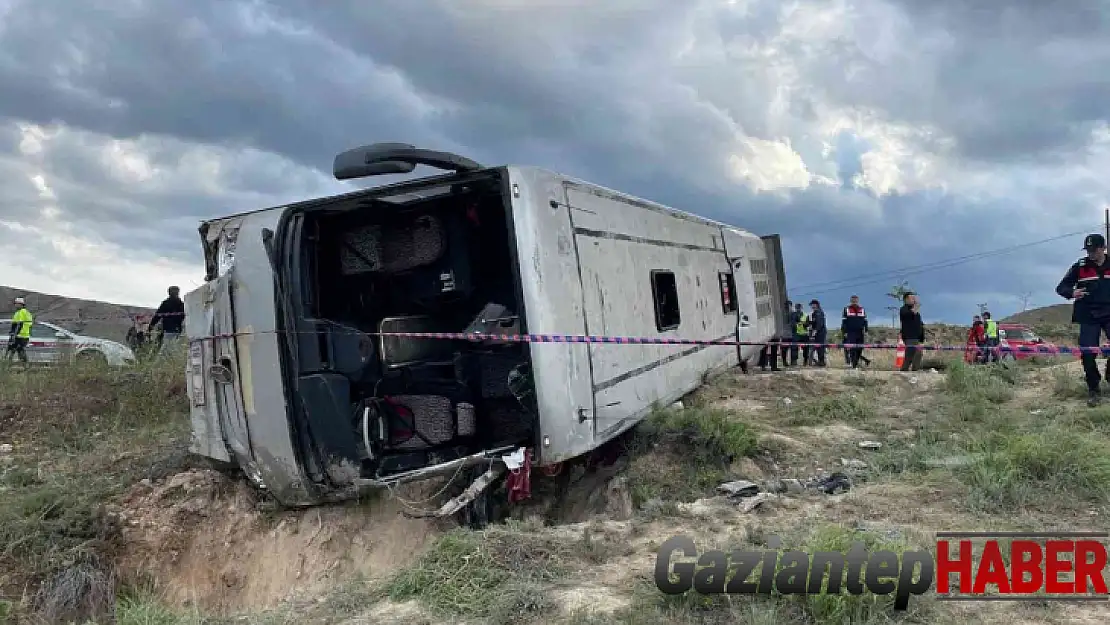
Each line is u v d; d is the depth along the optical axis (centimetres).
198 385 723
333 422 640
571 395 661
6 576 663
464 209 722
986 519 551
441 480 723
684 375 1008
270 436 638
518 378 634
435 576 495
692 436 791
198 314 722
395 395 701
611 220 812
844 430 886
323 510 743
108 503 762
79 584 669
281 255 650
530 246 634
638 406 820
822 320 1925
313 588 633
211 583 721
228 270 703
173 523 746
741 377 1236
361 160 634
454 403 692
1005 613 405
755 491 681
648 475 750
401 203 742
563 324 662
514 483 660
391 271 715
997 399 1002
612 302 778
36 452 980
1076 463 623
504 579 487
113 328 1942
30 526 702
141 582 711
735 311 1290
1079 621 395
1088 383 902
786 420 934
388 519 721
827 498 632
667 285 964
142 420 1113
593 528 583
